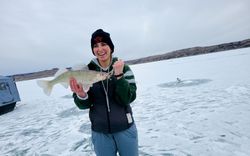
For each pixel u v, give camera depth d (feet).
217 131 19.40
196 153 16.03
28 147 22.24
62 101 50.93
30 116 38.34
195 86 45.32
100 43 8.42
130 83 8.66
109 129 8.54
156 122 24.91
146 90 49.78
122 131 8.60
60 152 19.80
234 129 19.29
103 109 8.55
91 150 19.19
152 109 31.35
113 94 8.46
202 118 23.63
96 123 8.70
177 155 16.16
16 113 42.96
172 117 25.94
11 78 47.65
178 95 38.83
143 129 22.99
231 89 35.94
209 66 87.30
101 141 8.79
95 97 8.62
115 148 8.94
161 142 18.90
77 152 19.21
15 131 29.22
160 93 43.55
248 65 67.31
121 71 8.00
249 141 16.71
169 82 57.16
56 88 83.66
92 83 8.18
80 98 8.37
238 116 22.35
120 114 8.57
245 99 28.50
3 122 36.17
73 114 34.86
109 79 8.42
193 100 32.96
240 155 14.88
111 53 8.93
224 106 26.81
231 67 69.56
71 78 8.36
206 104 29.25
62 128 27.58
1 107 42.70
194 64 115.75
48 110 41.65
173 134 20.38
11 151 21.67
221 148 16.20
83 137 22.93
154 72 100.63
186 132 20.40
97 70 8.87
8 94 44.62
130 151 8.79
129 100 8.42
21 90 101.91
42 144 22.58
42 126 30.07
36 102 54.75
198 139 18.42
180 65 126.62
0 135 28.02
